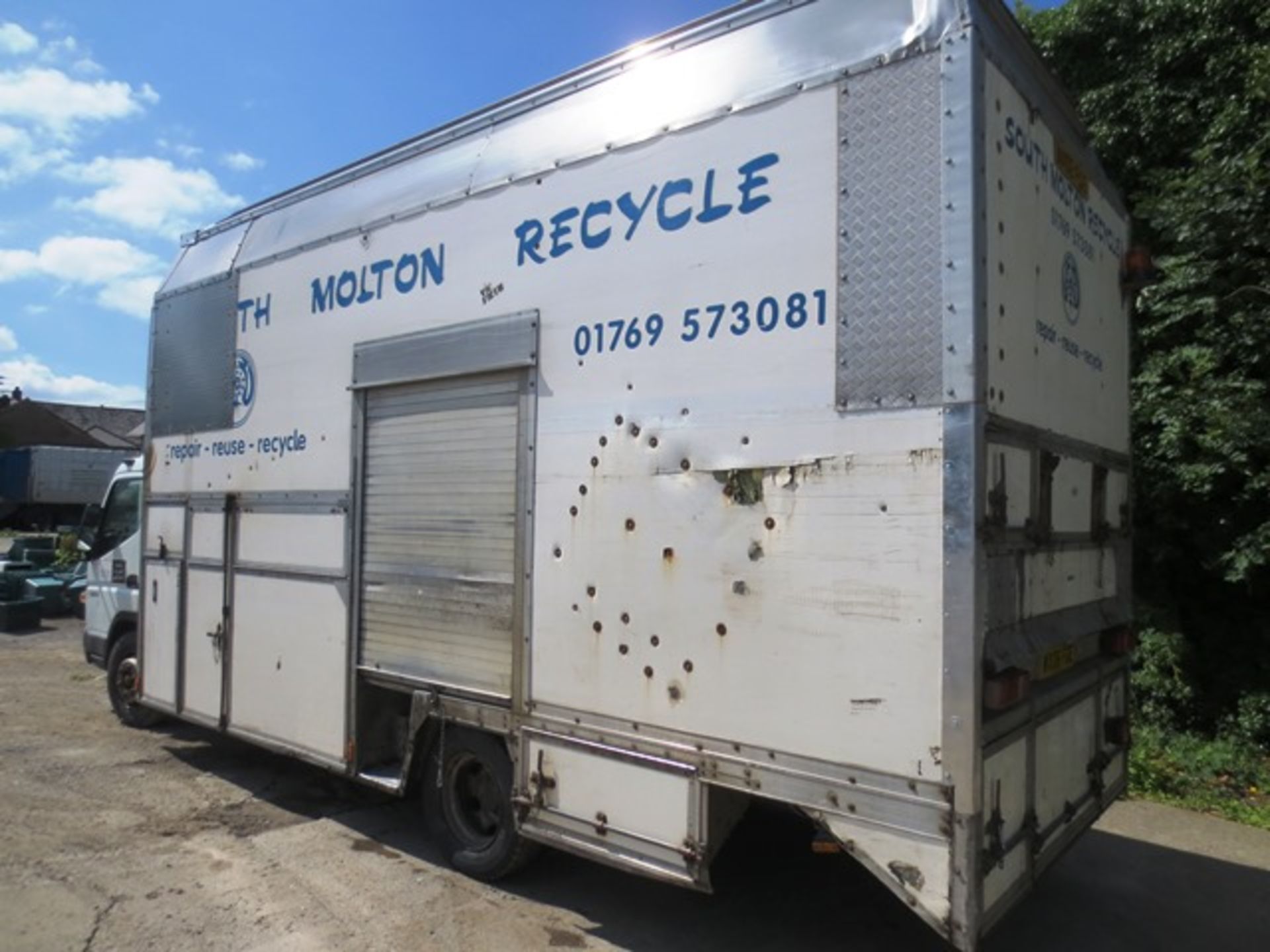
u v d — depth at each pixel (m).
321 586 4.83
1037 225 3.18
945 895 2.59
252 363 5.44
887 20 2.90
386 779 4.49
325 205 5.06
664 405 3.33
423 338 4.30
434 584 4.21
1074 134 3.66
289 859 4.48
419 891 4.12
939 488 2.66
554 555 3.67
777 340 3.03
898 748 2.70
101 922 3.77
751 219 3.12
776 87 3.10
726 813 3.20
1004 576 2.83
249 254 5.56
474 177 4.13
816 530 2.90
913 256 2.75
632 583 3.39
